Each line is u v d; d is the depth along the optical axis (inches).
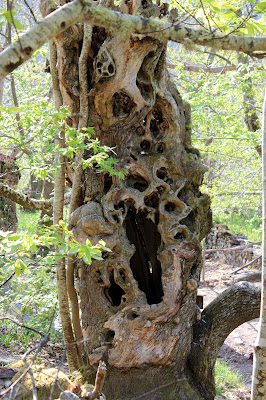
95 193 187.0
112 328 181.0
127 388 178.9
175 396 180.2
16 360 216.1
